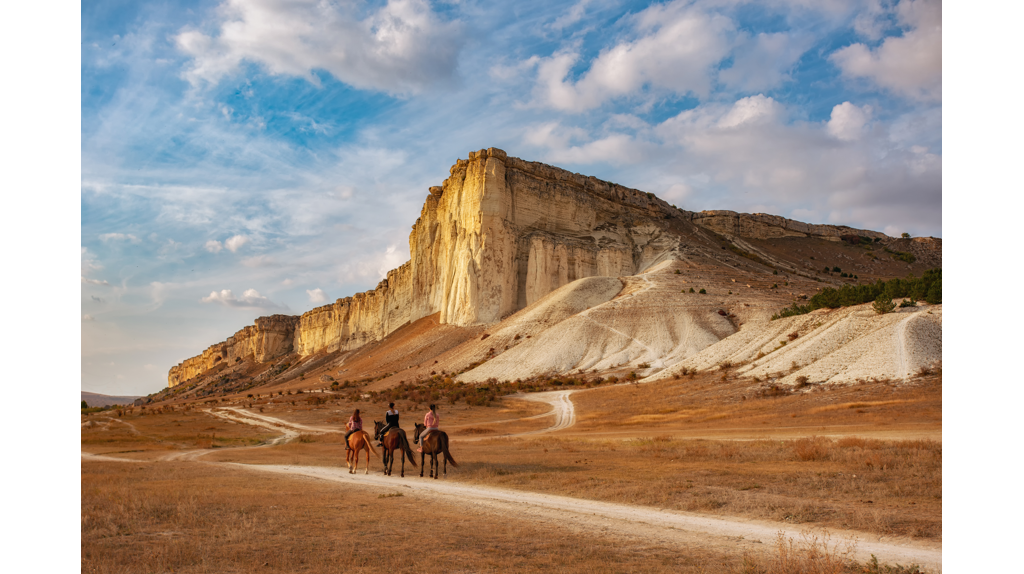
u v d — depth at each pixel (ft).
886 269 572.92
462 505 45.62
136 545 31.78
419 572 27.20
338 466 81.97
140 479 63.98
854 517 37.14
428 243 517.96
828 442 80.33
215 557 29.27
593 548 31.81
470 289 420.36
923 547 31.19
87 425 198.18
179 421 214.48
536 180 466.29
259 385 589.73
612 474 59.11
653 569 27.76
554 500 48.03
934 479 47.47
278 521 37.88
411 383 330.13
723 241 580.30
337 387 369.09
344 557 29.27
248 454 110.83
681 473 57.21
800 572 26.40
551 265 436.35
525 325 358.64
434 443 65.51
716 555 30.42
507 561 29.07
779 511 39.99
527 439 123.03
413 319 511.40
